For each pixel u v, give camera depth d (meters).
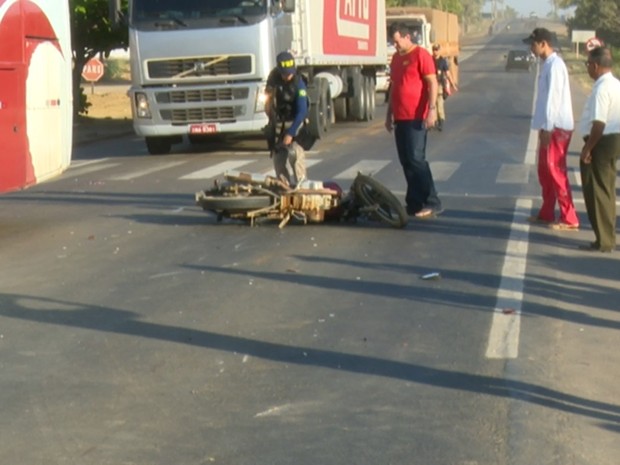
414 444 6.12
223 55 22.47
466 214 14.27
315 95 25.80
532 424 6.44
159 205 15.59
